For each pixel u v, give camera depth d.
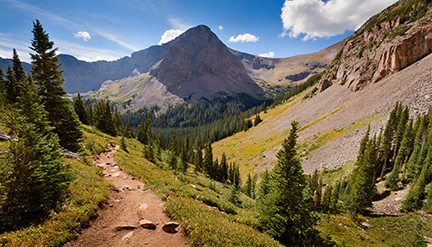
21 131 8.05
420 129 40.72
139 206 11.70
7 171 7.46
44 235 6.71
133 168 20.33
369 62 91.75
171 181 18.92
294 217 12.46
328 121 81.94
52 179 8.58
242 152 110.81
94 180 13.30
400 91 64.31
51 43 22.44
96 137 32.91
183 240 8.70
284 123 121.44
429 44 73.25
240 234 9.67
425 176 33.38
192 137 188.12
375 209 36.16
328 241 13.27
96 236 8.16
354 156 53.09
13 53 48.62
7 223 6.88
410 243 25.31
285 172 13.53
